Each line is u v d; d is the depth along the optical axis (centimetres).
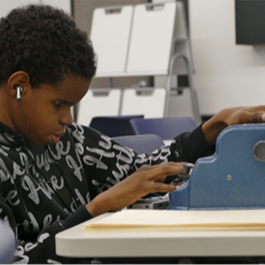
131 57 598
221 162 94
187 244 69
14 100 106
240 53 602
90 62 107
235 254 68
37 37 103
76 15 668
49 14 108
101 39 617
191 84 602
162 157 146
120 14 614
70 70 103
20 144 112
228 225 73
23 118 107
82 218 95
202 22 620
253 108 124
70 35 105
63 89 104
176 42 602
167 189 95
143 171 98
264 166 93
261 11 563
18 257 92
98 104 621
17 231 108
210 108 623
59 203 123
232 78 609
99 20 624
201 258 78
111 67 607
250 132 93
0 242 40
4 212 96
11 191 105
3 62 104
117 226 74
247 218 79
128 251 70
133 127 286
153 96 591
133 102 602
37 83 103
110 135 337
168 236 69
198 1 619
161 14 591
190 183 94
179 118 317
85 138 144
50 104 105
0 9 357
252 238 68
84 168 142
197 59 626
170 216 82
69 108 108
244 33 576
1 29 106
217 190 93
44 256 92
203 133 137
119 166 145
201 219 78
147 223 75
